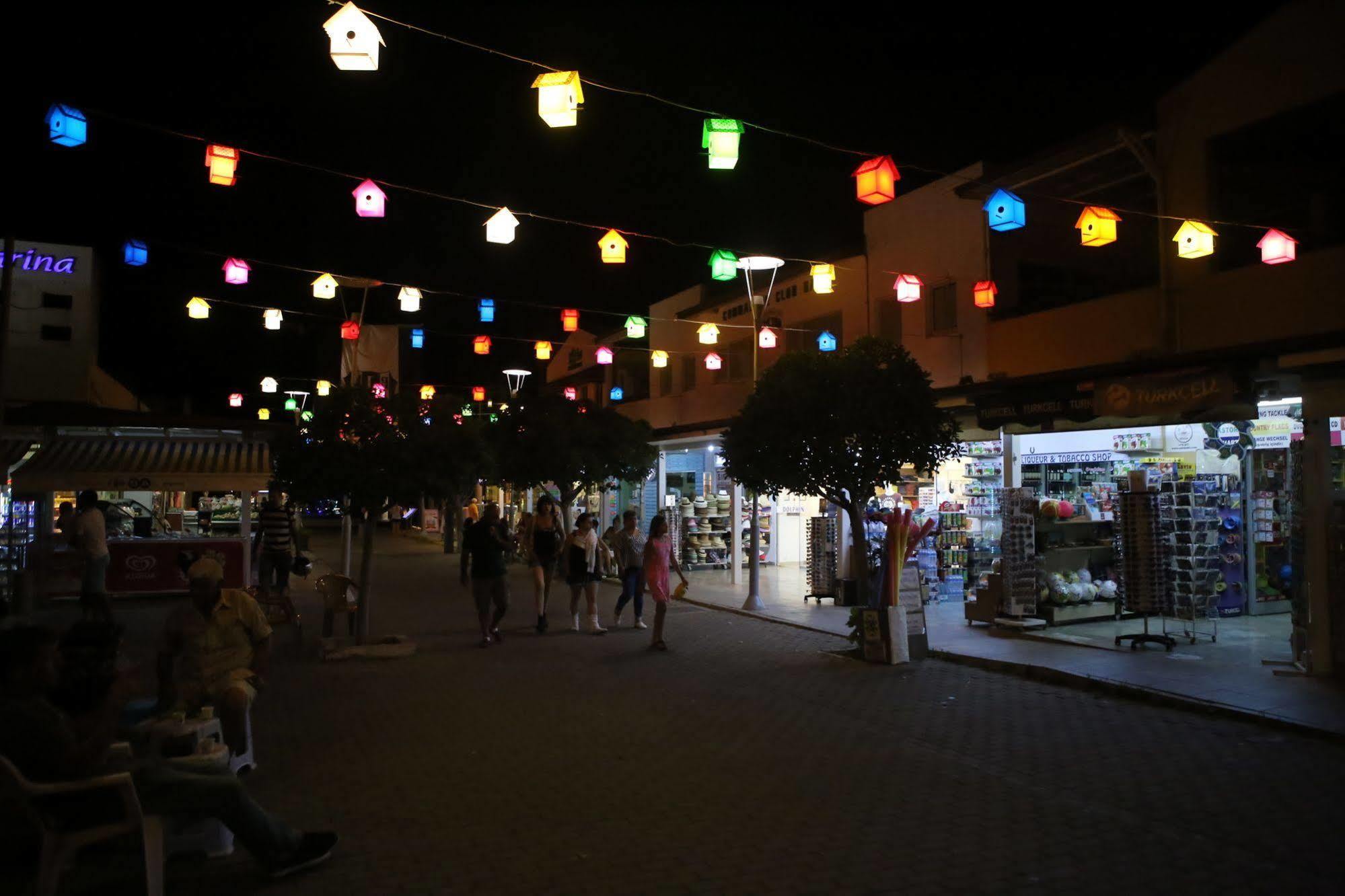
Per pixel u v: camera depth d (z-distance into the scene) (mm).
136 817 4453
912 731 8102
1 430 10539
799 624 14516
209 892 4816
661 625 12391
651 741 7809
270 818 4980
